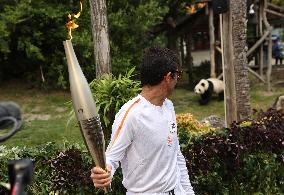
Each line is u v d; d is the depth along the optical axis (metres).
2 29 10.91
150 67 2.22
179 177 2.44
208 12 11.97
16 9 11.20
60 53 12.12
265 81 12.89
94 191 3.83
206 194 4.17
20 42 11.66
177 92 12.99
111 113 4.10
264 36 12.53
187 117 5.07
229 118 5.83
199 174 4.08
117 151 2.22
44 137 8.35
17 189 1.21
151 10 11.92
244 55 6.84
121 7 11.96
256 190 4.37
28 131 8.82
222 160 4.20
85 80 1.84
